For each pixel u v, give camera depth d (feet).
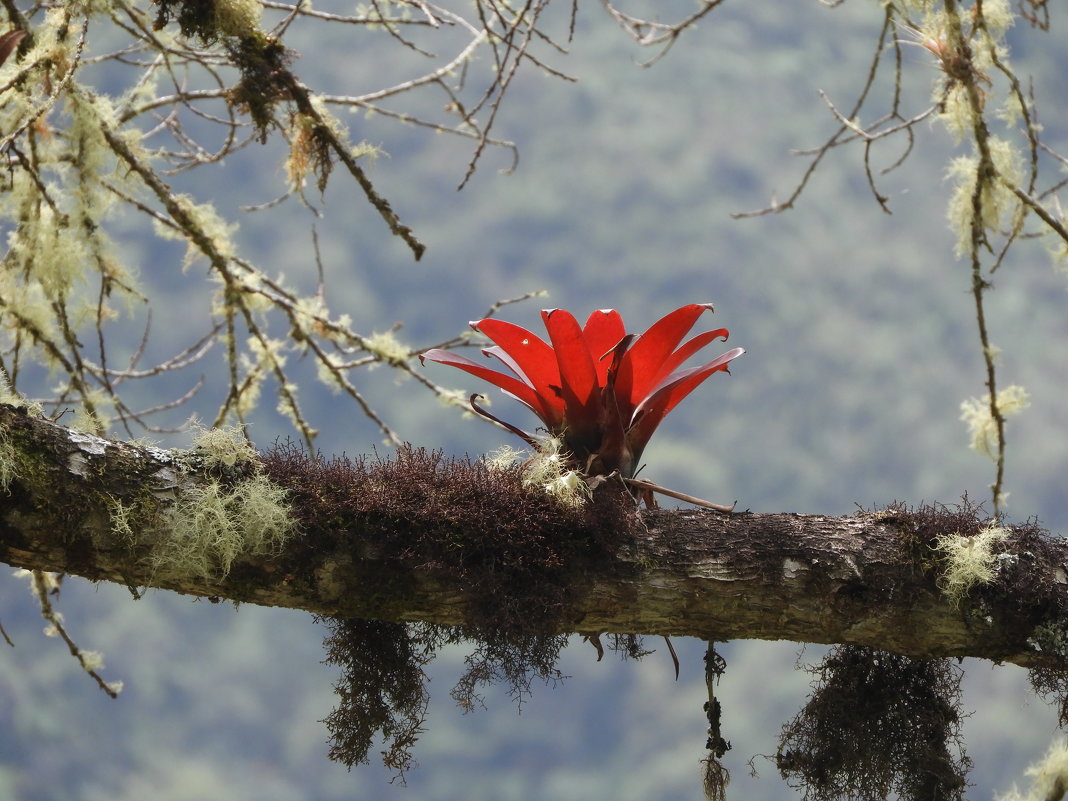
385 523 31.76
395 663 32.17
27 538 31.53
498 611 31.76
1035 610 31.94
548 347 32.14
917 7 33.12
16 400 31.65
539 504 31.86
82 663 33.73
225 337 34.24
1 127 33.19
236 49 32.91
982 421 33.35
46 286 33.30
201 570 31.60
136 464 31.63
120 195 33.53
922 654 32.01
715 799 32.35
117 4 32.81
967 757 32.32
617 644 32.24
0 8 32.96
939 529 32.01
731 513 32.04
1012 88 33.09
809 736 32.37
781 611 31.91
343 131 33.19
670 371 32.37
